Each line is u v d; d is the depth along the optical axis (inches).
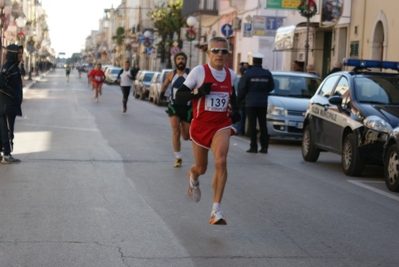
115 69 2790.4
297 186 406.6
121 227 289.0
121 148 569.9
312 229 294.2
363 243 272.2
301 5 920.9
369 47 938.7
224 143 283.1
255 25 1268.5
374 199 371.6
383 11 890.1
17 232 276.4
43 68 4475.9
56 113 990.4
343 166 465.4
